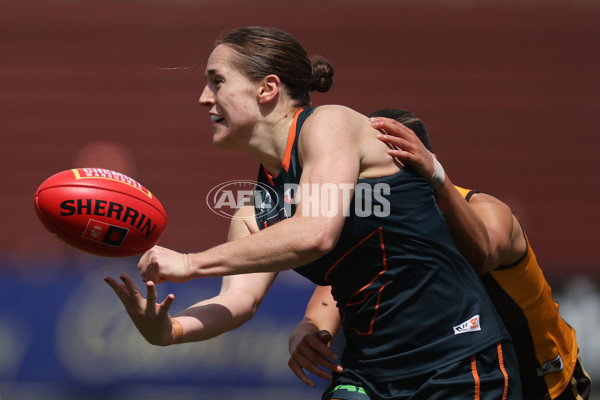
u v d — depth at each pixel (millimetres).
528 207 37562
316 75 9672
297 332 10383
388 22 39156
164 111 38188
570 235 37250
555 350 10453
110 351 22969
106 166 37250
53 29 38875
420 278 8625
